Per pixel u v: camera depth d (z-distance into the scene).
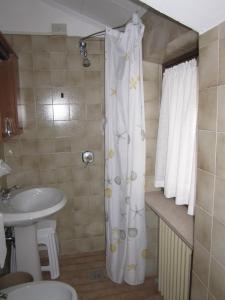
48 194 1.99
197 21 0.99
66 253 2.51
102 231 2.55
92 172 2.42
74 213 2.46
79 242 2.52
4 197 1.77
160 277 1.89
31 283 1.31
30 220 1.53
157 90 2.03
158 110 2.05
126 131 1.88
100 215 2.51
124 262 2.03
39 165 2.30
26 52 2.13
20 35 2.11
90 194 2.45
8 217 1.49
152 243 2.12
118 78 1.88
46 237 2.06
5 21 2.06
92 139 2.36
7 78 1.67
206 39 1.05
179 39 1.42
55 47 2.17
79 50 2.21
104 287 2.04
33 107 2.21
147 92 2.02
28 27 2.10
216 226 1.05
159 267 1.89
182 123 1.68
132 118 1.79
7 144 2.22
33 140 2.26
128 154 1.85
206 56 1.05
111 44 1.87
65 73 2.22
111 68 1.90
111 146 1.98
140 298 1.92
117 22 2.06
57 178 2.36
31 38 2.13
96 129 2.35
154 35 1.70
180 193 1.73
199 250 1.20
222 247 1.02
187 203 1.73
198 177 1.17
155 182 2.05
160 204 1.87
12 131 1.72
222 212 1.01
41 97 2.21
